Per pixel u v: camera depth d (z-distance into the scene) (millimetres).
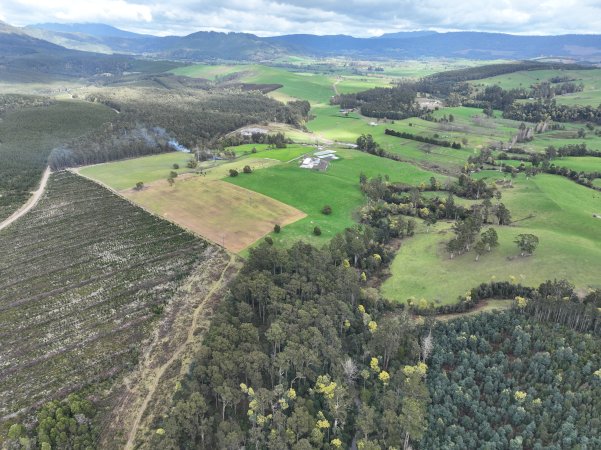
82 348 100938
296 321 97062
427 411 80000
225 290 122125
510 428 74562
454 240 130625
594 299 99375
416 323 102625
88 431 78625
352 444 78812
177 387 86000
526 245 121312
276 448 73188
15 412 84125
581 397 78125
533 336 93125
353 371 88000
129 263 136375
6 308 115812
